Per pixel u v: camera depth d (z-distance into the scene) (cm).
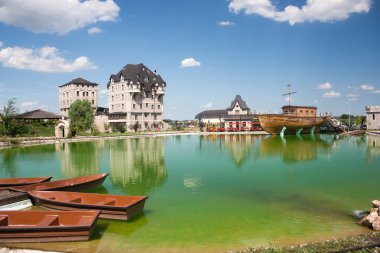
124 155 3831
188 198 1784
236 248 1090
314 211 1509
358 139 5884
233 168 2822
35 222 1216
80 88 10644
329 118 7662
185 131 9388
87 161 3347
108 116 9769
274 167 2850
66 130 6456
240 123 10275
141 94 9912
